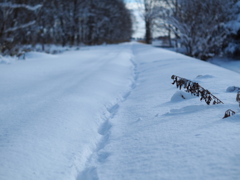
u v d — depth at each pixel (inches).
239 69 532.4
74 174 85.0
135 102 173.2
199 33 681.6
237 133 88.0
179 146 86.5
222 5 663.8
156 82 235.8
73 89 210.7
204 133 93.0
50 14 1311.5
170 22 722.2
